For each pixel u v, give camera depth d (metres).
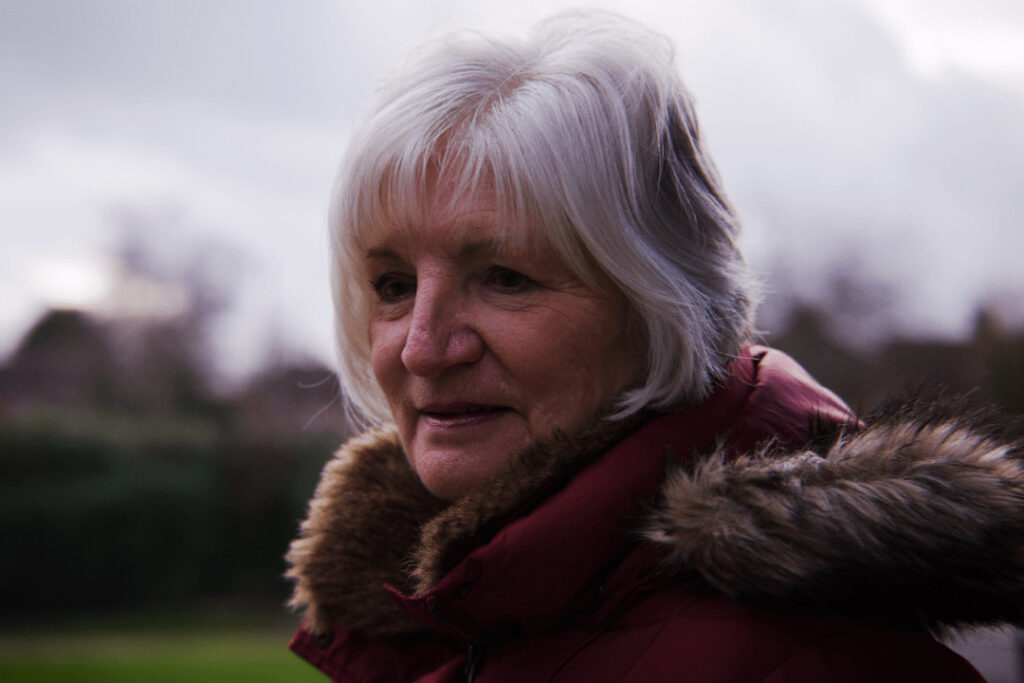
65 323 23.84
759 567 0.85
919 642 0.91
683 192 1.10
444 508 1.28
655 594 0.97
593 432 1.03
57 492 15.08
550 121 1.03
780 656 0.86
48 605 14.80
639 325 1.07
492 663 1.05
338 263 1.28
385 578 1.30
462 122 1.05
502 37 1.13
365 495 1.32
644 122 1.08
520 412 1.08
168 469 15.73
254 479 15.84
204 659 9.94
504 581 0.98
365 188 1.10
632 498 0.98
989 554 0.84
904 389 1.06
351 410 1.53
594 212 1.02
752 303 1.17
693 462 0.99
